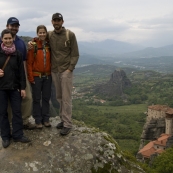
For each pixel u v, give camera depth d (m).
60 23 3.52
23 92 3.53
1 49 3.35
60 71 3.75
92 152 3.52
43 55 3.74
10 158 3.32
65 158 3.39
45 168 3.23
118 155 3.64
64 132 3.81
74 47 3.67
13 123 3.62
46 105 4.05
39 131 3.95
